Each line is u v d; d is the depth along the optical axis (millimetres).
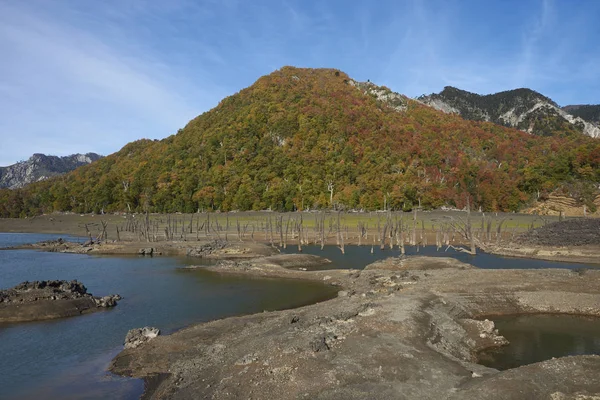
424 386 17734
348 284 45219
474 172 150125
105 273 54906
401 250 74688
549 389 16672
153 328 28312
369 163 146500
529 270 44625
